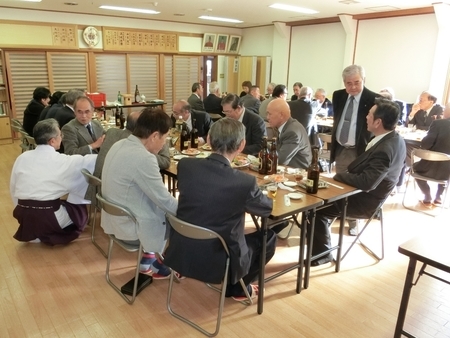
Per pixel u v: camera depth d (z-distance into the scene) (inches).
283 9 253.4
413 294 90.4
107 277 92.3
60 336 74.3
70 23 282.8
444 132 140.5
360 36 279.4
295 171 99.6
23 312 81.2
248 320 80.3
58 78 285.3
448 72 235.6
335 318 81.3
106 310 82.8
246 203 66.2
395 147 90.4
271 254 84.0
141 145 78.1
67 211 107.1
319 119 226.1
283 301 87.1
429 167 141.8
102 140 114.8
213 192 65.6
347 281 95.8
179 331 76.7
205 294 89.8
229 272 71.6
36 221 102.5
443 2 216.8
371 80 278.8
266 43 364.8
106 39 301.7
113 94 319.0
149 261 94.7
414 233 124.6
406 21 251.3
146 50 326.0
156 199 75.8
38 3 240.2
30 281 93.1
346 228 126.9
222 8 255.3
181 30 344.8
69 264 101.7
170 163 105.2
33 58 270.4
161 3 238.7
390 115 91.4
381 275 98.9
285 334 76.0
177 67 353.4
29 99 273.7
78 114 124.1
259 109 212.7
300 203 77.8
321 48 311.9
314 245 101.9
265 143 97.9
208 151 120.1
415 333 76.6
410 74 255.4
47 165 99.4
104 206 80.9
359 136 115.9
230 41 380.5
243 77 382.9
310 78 325.7
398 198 159.9
